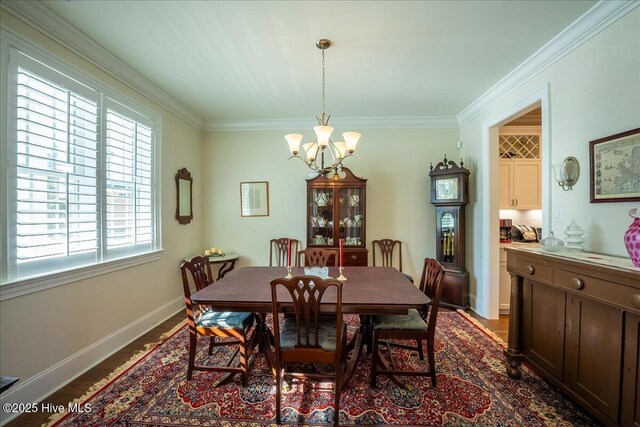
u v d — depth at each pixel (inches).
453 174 136.6
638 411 48.9
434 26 76.8
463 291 133.8
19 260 67.1
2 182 63.7
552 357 67.6
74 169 80.7
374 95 123.8
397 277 92.7
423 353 92.7
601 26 70.1
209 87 115.9
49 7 69.1
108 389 73.9
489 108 123.0
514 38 82.0
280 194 161.0
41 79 71.3
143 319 109.1
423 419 63.8
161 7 69.3
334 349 63.8
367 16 72.9
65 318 77.2
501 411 66.0
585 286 57.2
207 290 78.2
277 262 159.8
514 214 155.2
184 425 62.3
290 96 125.2
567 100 81.2
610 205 68.0
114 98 95.3
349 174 146.0
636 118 62.4
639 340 48.9
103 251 90.7
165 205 125.6
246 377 75.5
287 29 78.2
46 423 62.1
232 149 162.4
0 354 62.8
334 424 61.7
